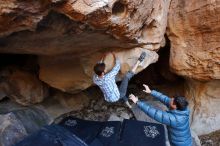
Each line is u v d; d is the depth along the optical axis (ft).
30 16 9.68
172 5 17.12
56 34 11.83
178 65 17.71
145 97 22.25
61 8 9.62
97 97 22.16
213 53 16.31
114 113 20.83
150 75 23.82
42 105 19.79
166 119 14.16
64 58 17.29
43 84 19.65
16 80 18.65
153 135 17.54
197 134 20.24
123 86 15.48
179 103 14.12
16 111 17.79
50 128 15.14
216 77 16.94
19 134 15.08
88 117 20.57
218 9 15.21
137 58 15.75
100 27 11.12
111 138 17.28
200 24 16.16
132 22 12.16
